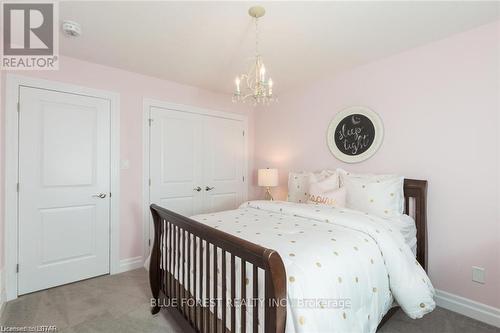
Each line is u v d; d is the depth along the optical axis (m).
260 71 1.85
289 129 3.33
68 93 2.39
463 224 1.91
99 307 1.99
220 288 1.28
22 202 2.16
